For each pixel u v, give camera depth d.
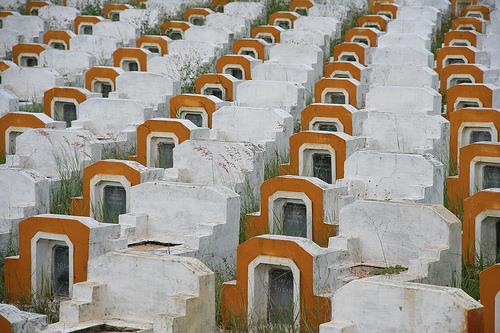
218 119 40.41
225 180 34.78
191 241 28.95
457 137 39.09
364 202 28.50
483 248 29.78
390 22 60.16
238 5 65.06
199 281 24.59
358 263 28.14
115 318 25.61
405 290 22.42
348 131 40.25
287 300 26.56
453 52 53.31
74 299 25.64
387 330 22.64
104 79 48.88
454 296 22.00
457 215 33.84
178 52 55.28
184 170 35.12
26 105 47.34
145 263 25.28
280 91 44.75
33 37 60.34
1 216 32.91
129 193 32.94
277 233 31.20
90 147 37.06
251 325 26.09
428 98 43.31
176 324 23.95
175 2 67.00
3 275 30.03
